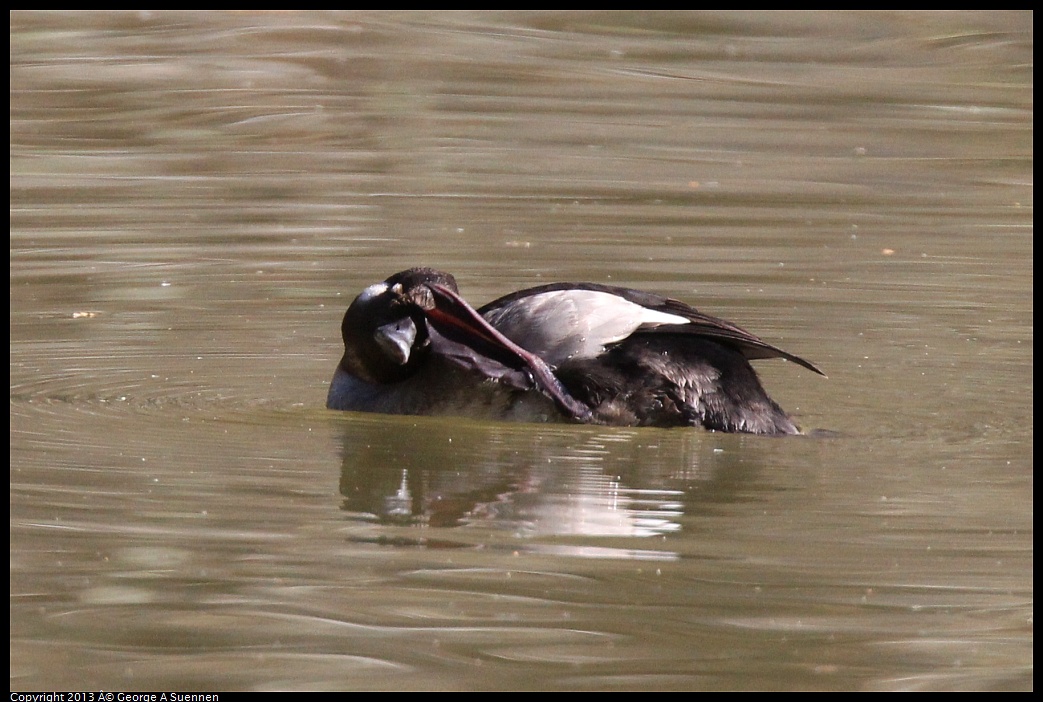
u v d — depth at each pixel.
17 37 23.08
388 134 19.88
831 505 8.71
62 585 7.57
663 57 23.38
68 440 10.00
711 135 20.06
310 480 9.22
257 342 12.86
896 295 14.28
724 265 15.16
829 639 7.02
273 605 7.35
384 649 6.91
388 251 15.50
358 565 7.81
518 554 7.98
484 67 22.70
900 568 7.78
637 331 10.10
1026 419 10.70
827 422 10.58
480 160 18.91
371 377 10.80
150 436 10.13
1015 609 7.32
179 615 7.24
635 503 8.73
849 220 16.88
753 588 7.54
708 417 10.02
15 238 15.83
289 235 15.98
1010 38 23.95
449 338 10.41
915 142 19.95
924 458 9.66
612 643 6.98
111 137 19.61
